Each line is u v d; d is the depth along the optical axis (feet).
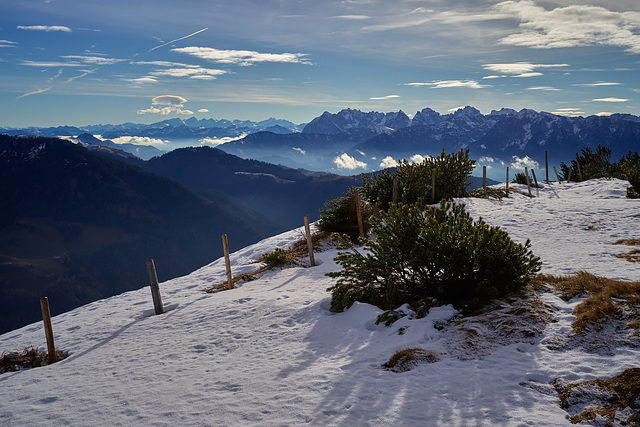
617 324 16.17
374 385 14.90
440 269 23.21
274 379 16.70
